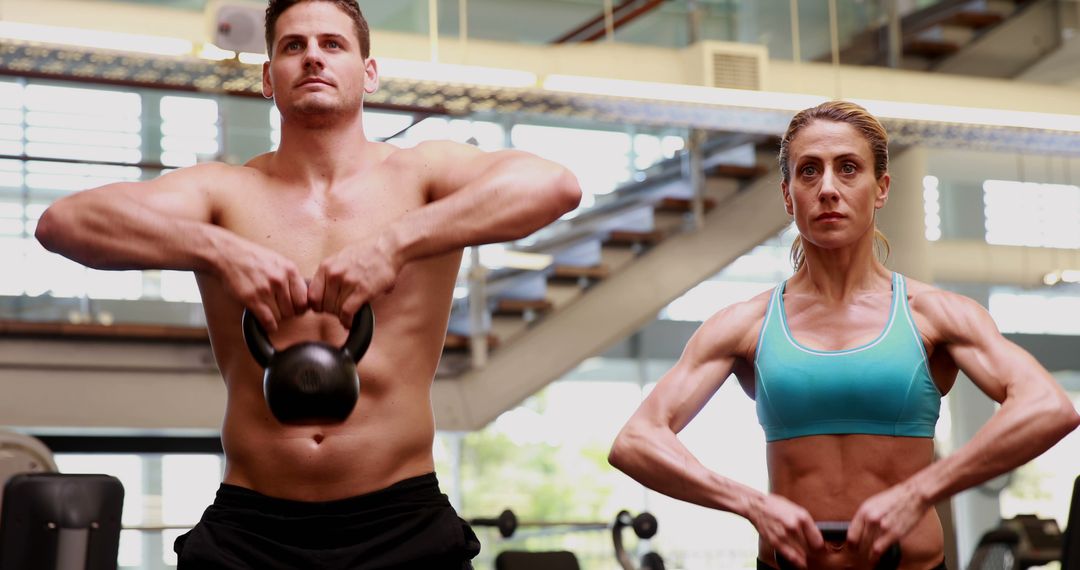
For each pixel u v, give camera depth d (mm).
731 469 9352
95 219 1505
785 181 1884
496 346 6949
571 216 7082
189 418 6480
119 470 7094
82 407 6258
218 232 1493
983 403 10031
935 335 1792
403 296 1625
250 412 1608
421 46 5684
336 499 1580
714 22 6879
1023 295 10977
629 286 7176
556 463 9805
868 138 1794
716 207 7230
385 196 1669
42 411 6180
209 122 6594
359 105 1686
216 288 1632
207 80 4859
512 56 5910
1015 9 7453
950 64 7461
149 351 6406
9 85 6324
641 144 7418
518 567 4082
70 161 6305
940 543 1795
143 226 1499
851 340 1786
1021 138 5754
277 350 1442
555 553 4168
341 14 1657
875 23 7191
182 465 7262
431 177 1686
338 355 1418
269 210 1653
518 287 7059
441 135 6621
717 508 1744
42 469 3857
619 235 7020
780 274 10078
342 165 1676
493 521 4824
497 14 7207
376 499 1584
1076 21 7586
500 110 5113
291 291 1456
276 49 1651
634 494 9914
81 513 1663
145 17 5117
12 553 1645
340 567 1554
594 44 6289
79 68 4676
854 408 1763
